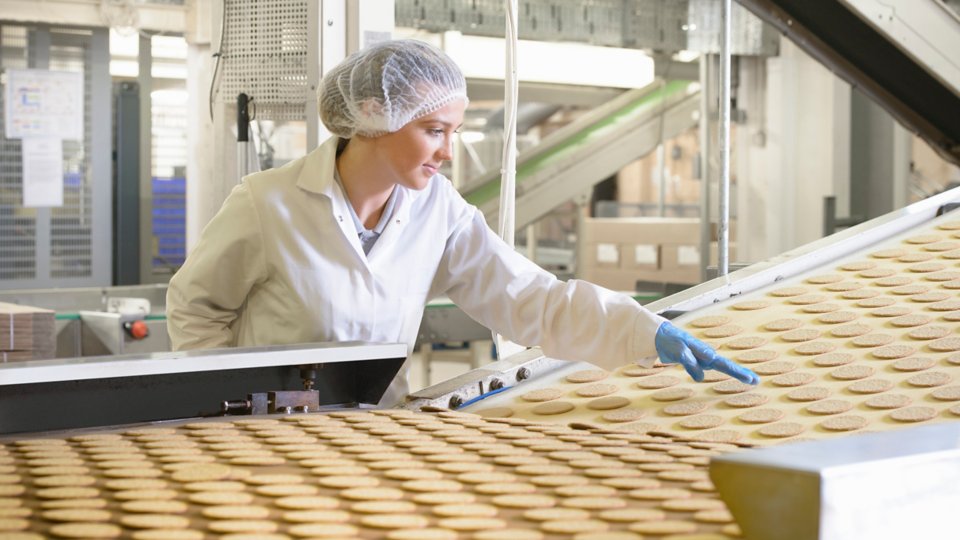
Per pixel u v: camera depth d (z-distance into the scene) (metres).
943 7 3.71
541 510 1.09
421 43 1.86
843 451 0.91
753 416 1.55
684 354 1.68
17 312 3.15
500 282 2.00
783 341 1.86
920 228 2.44
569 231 9.56
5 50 4.62
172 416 1.57
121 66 5.86
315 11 2.62
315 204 1.93
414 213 2.01
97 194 4.82
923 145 7.01
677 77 5.40
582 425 1.54
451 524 1.04
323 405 1.74
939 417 1.48
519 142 8.07
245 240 1.94
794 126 5.24
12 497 1.14
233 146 2.95
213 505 1.11
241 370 1.63
